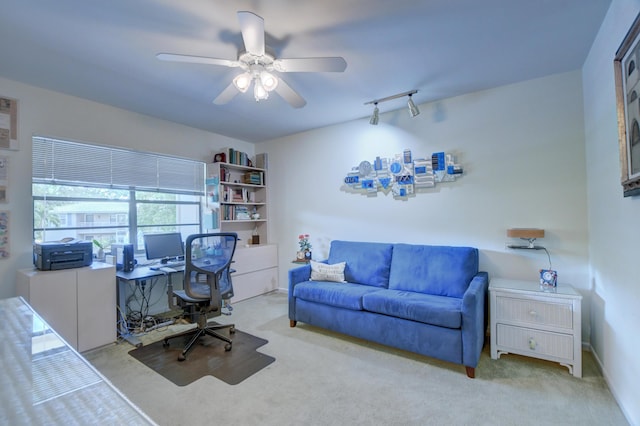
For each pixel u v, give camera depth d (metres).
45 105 2.91
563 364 2.30
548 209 2.82
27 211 2.81
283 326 3.35
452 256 3.00
